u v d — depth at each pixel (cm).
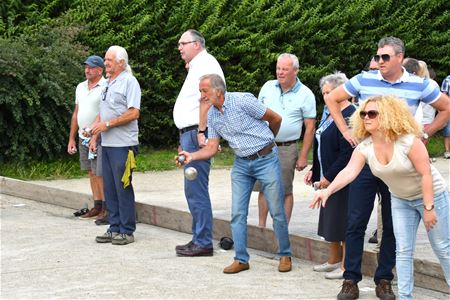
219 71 892
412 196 655
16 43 1445
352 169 657
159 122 1662
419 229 945
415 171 640
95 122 1053
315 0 1789
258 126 800
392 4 1853
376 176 666
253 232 934
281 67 898
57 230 1019
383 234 720
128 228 945
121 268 832
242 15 1703
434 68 1886
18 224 1056
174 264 849
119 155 930
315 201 652
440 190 655
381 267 721
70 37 1530
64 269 829
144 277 797
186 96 887
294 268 835
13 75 1373
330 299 723
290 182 922
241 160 811
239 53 1684
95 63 1082
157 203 1165
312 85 1752
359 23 1797
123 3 1639
